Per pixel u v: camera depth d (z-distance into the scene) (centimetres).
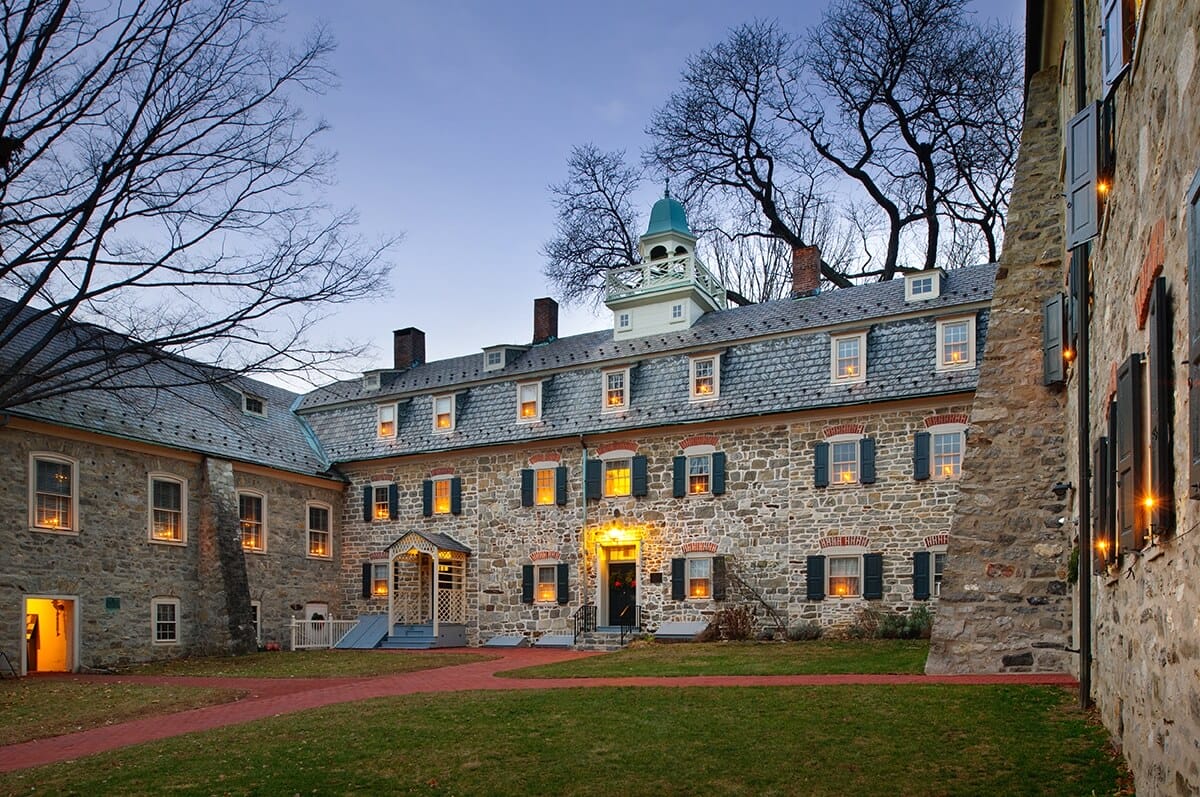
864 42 3300
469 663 2053
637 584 2516
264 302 1446
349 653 2473
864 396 2266
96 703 1519
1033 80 1451
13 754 1112
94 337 1417
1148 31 591
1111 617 839
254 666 2156
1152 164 580
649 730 987
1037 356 1379
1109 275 825
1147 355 591
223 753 978
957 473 2156
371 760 912
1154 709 611
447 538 2798
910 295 2353
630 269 2912
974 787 725
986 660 1334
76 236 1313
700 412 2488
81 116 1326
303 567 2852
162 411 2530
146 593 2372
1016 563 1343
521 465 2752
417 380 3108
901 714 1002
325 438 3134
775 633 2283
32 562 2116
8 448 2095
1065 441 1341
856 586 2248
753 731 955
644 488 2538
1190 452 454
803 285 2722
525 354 3016
